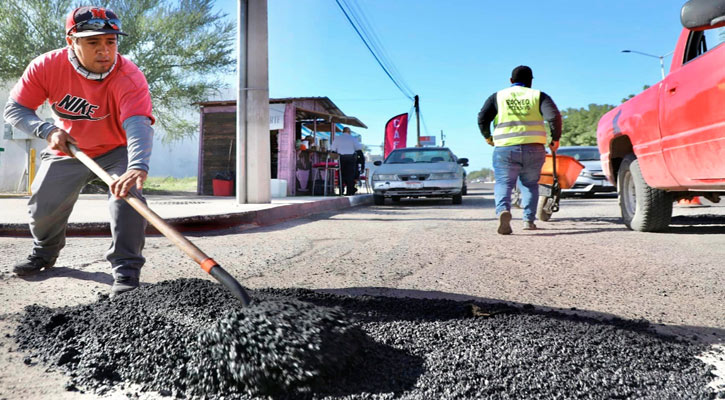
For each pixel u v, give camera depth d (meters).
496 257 3.80
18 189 14.04
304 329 1.46
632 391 1.41
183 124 16.06
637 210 5.26
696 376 1.50
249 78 7.68
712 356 1.70
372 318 2.00
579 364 1.55
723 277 3.02
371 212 8.68
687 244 4.34
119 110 2.54
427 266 3.45
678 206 8.74
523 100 5.36
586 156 13.05
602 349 1.67
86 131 2.61
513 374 1.49
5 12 13.17
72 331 1.86
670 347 1.73
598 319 2.07
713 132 3.69
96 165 2.26
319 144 14.55
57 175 2.75
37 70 2.44
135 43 14.71
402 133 24.77
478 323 1.93
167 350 1.62
